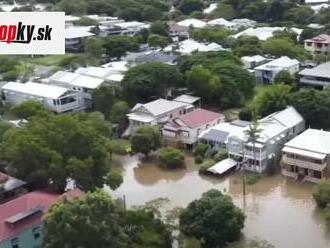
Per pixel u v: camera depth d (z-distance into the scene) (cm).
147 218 4459
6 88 9181
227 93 8656
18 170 5412
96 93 8312
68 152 5294
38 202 4838
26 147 5162
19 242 4506
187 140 7106
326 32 12250
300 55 10719
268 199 5728
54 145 5300
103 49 11712
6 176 5475
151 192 6031
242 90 8906
